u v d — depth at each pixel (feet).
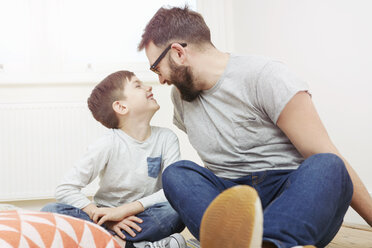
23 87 8.81
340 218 2.47
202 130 3.41
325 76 6.41
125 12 9.47
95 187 8.56
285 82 2.85
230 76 3.17
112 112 4.55
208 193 2.50
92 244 2.91
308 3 6.75
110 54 9.39
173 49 3.22
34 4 9.05
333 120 6.28
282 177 2.95
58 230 2.76
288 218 1.91
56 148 8.58
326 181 2.14
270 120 3.11
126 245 3.92
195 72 3.24
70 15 9.23
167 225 3.89
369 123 5.61
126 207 3.97
